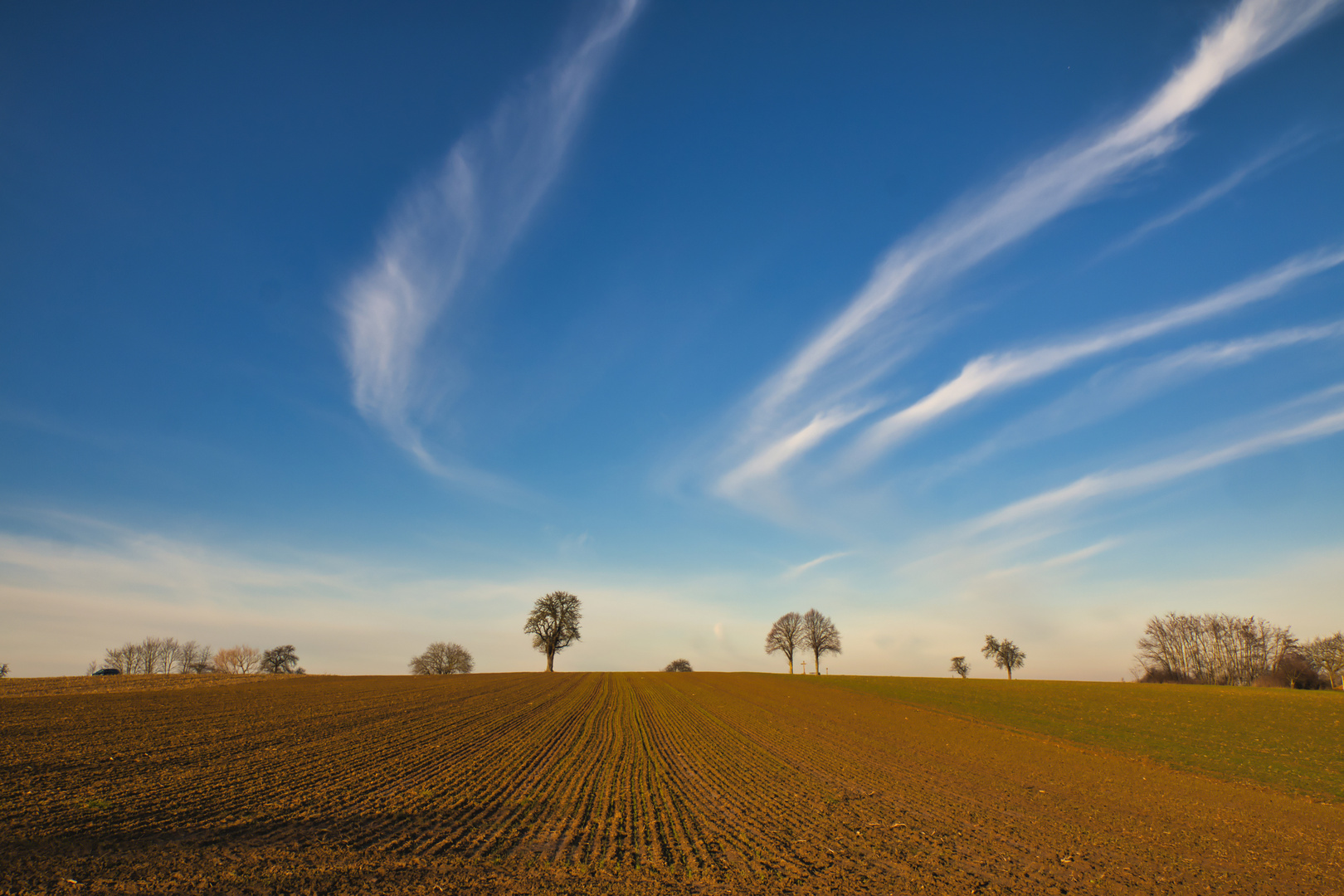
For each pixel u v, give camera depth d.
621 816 13.80
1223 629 80.12
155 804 12.09
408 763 18.42
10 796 12.11
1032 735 30.48
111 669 64.88
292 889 8.38
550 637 85.69
